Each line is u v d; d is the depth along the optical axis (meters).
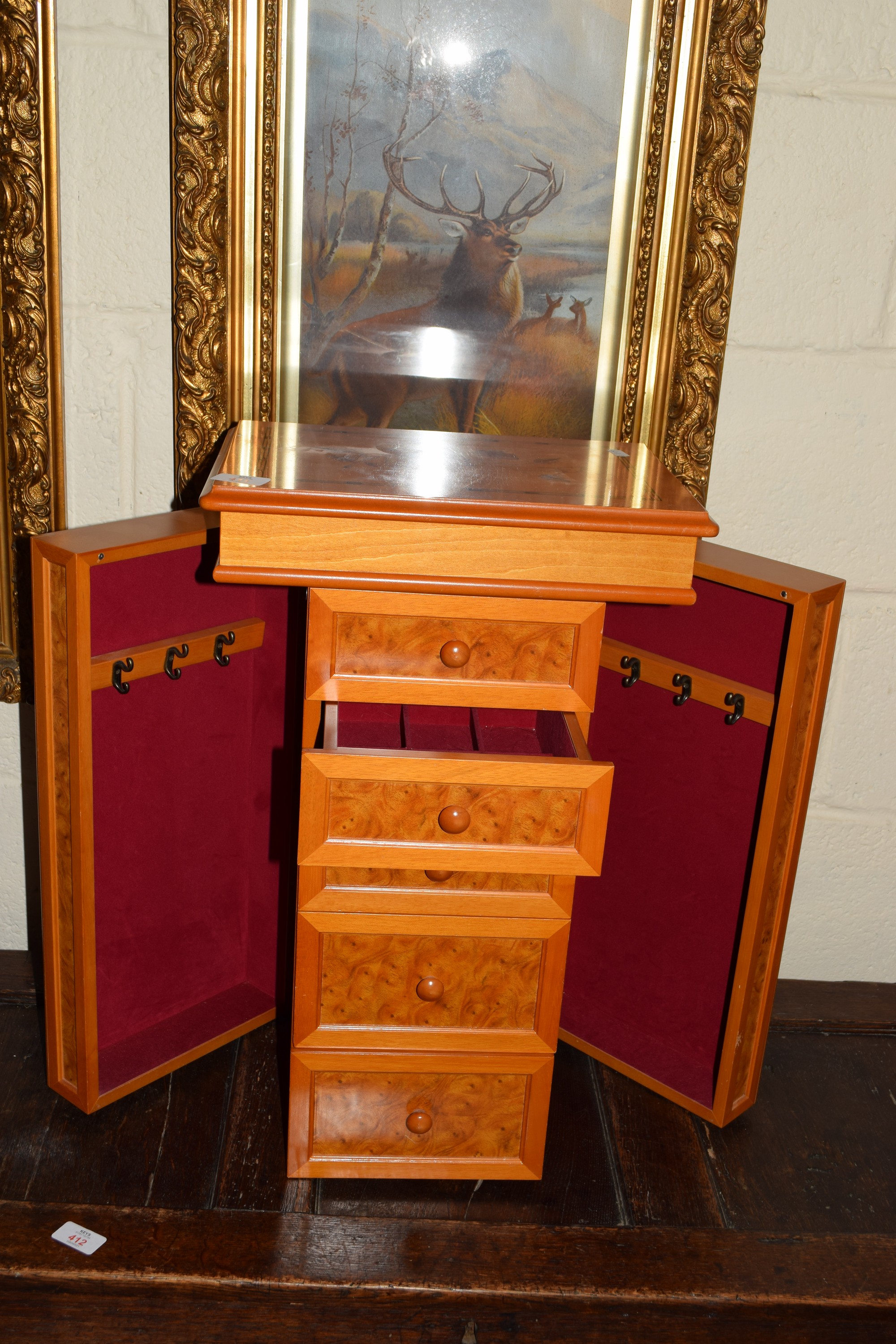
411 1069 1.43
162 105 1.50
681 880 1.65
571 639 1.30
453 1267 1.36
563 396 1.65
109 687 1.47
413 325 1.60
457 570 1.23
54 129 1.47
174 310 1.56
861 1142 1.62
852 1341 1.35
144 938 1.65
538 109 1.52
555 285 1.60
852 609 1.81
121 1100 1.59
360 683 1.29
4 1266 1.31
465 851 1.32
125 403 1.64
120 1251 1.34
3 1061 1.65
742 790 1.54
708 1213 1.47
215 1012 1.75
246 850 1.77
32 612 1.53
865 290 1.64
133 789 1.55
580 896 1.79
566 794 1.31
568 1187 1.50
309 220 1.54
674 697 1.59
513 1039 1.43
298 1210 1.43
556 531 1.21
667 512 1.22
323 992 1.39
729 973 1.62
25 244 1.51
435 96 1.50
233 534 1.19
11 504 1.65
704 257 1.58
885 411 1.71
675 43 1.49
